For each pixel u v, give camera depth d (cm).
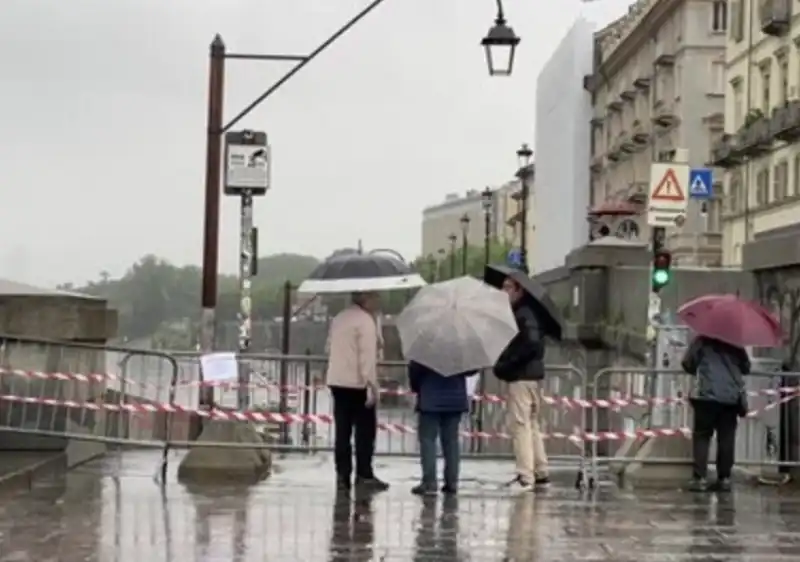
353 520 1130
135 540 1009
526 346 1348
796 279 1512
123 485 1329
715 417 1349
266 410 1752
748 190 6594
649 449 1437
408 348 1259
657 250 1934
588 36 9575
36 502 1197
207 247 1688
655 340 1909
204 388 1504
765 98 6362
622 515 1187
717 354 1343
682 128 7606
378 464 1603
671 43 7788
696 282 2592
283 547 994
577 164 9556
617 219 3141
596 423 1488
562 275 3178
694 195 2297
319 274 1317
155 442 1436
